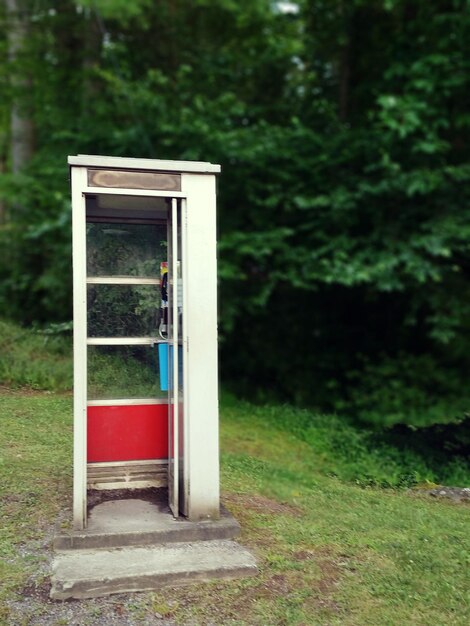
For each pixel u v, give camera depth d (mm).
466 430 8141
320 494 5227
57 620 2936
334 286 11586
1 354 7047
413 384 10531
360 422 9188
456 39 8680
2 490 4152
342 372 11500
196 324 3826
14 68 10531
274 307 11930
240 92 10758
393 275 8664
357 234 9609
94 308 4137
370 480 6008
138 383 4246
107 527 3662
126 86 9227
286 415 8422
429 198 9000
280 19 10820
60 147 10305
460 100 9109
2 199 11797
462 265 10188
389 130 8664
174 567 3332
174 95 9969
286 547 3775
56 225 9047
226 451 6324
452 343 11406
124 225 4168
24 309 11453
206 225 3848
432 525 4508
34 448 5008
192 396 3816
